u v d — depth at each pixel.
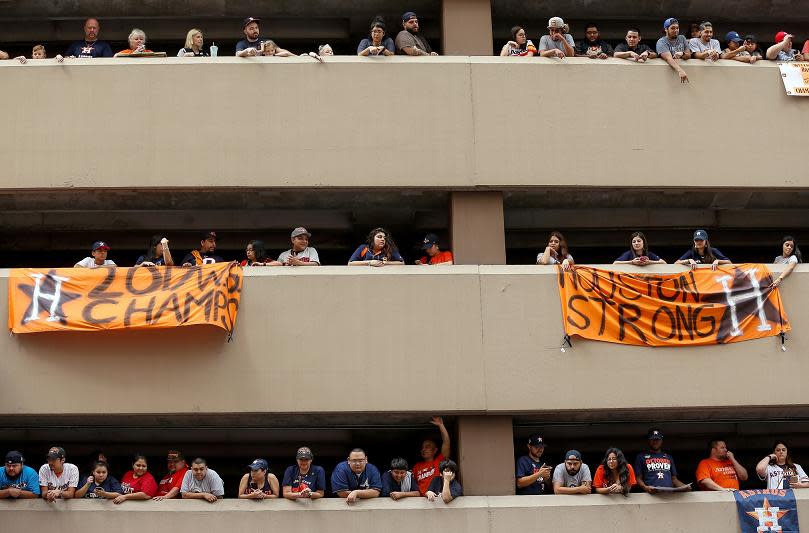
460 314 20.25
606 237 23.97
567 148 21.45
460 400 19.84
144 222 22.84
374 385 19.86
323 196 21.78
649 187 21.44
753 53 23.19
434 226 23.31
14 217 22.58
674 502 19.30
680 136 21.72
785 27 24.95
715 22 24.70
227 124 21.17
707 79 22.06
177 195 21.62
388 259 20.77
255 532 18.77
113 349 19.84
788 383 20.30
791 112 22.08
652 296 20.55
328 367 19.89
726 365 20.31
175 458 19.80
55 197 21.58
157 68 21.39
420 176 21.16
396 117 21.38
